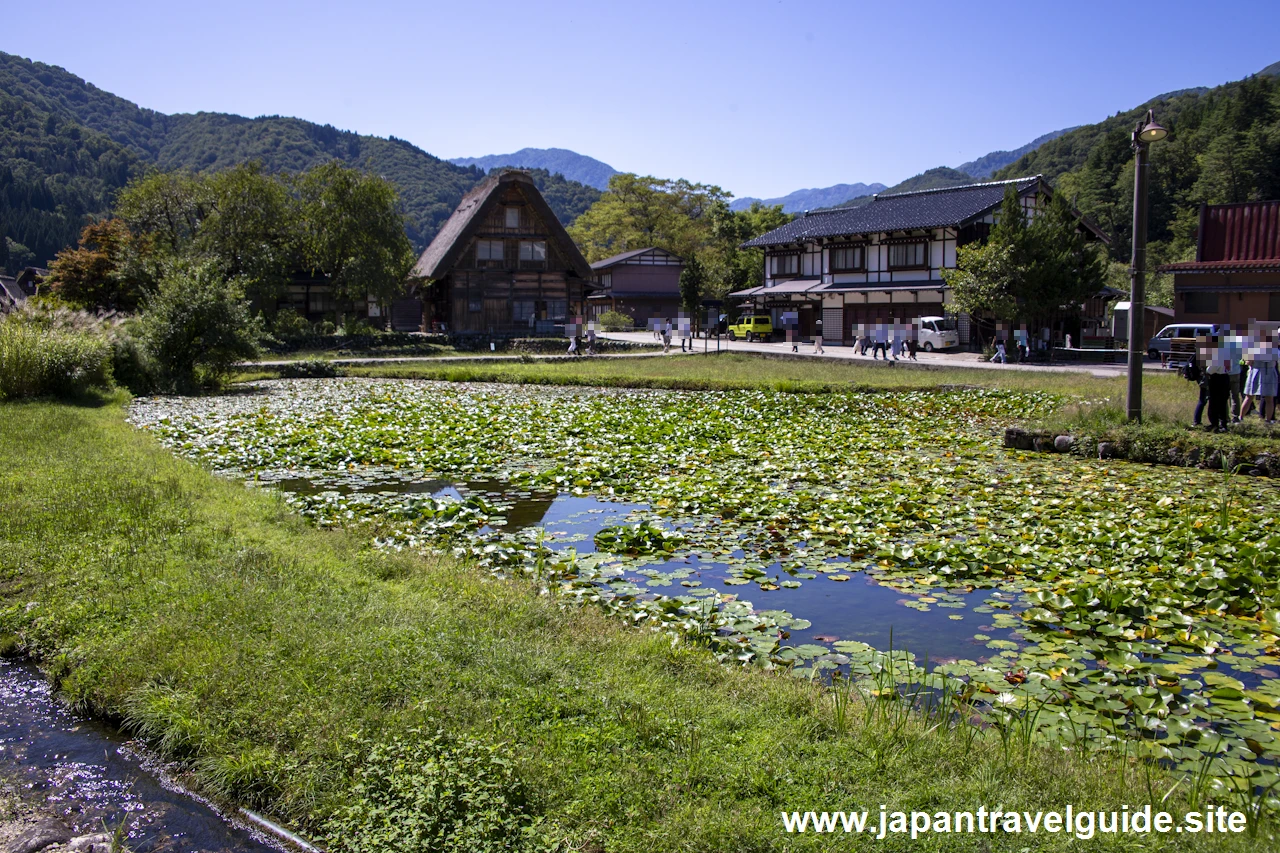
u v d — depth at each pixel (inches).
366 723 132.2
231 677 148.0
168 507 262.2
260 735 133.6
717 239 2605.8
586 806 110.7
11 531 232.7
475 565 227.5
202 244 1357.0
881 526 276.7
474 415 577.9
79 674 158.2
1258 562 221.9
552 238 1675.7
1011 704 148.3
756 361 1180.5
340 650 155.1
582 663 153.4
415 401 684.7
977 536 266.7
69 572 202.8
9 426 439.2
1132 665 165.6
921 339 1311.5
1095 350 1136.2
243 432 487.5
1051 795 112.9
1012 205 1135.6
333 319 1599.4
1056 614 199.2
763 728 130.3
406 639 159.6
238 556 210.8
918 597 215.6
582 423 533.0
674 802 111.3
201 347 796.6
